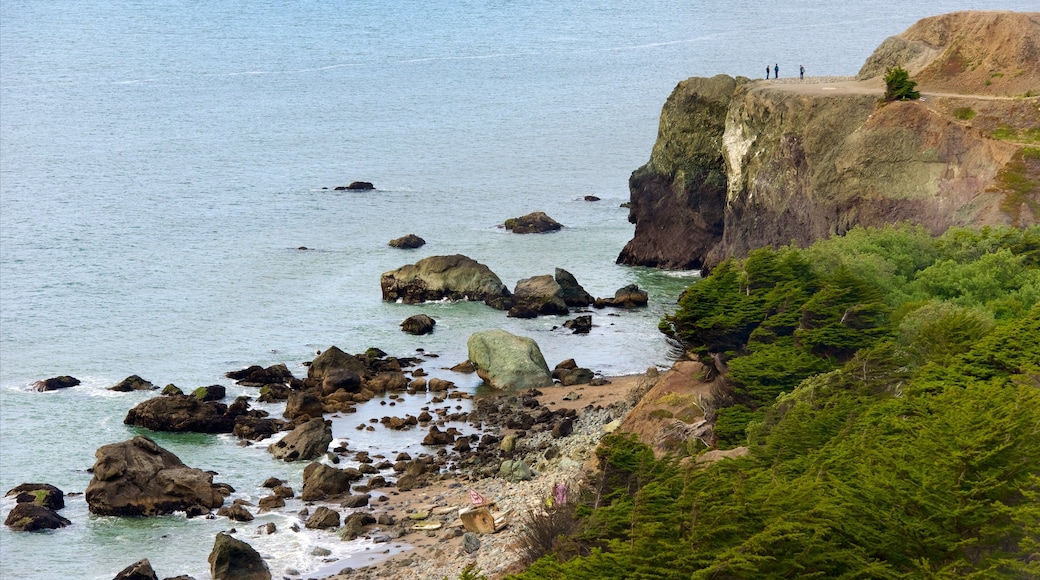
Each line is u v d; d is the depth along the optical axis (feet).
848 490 139.33
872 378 198.70
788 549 131.64
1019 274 269.85
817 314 236.84
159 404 306.55
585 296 422.41
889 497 137.28
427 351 373.40
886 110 392.27
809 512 134.62
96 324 397.19
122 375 347.77
